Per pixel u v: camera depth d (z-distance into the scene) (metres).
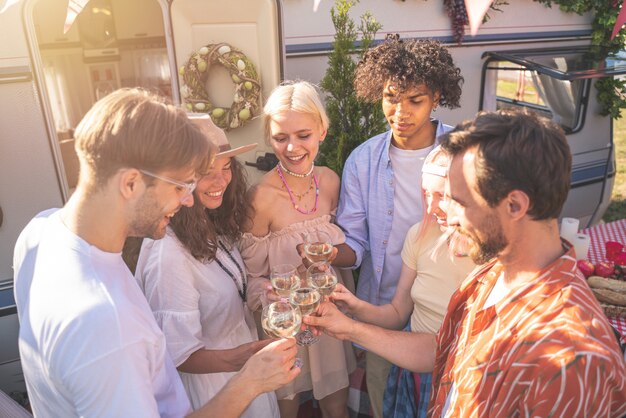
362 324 1.95
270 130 2.40
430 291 2.01
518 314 1.16
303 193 2.53
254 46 3.62
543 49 5.29
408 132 2.55
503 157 1.08
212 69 3.76
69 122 6.16
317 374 2.51
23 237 1.35
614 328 2.67
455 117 5.12
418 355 1.87
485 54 5.00
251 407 2.22
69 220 1.20
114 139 1.10
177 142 1.14
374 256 2.74
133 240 2.13
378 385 2.47
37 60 3.05
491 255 1.22
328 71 3.64
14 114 3.05
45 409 1.20
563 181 1.09
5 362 3.45
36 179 3.21
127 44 6.34
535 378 1.03
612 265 3.02
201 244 1.89
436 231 2.01
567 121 5.68
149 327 1.22
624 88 5.51
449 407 1.34
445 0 4.64
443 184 1.83
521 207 1.11
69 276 1.14
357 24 4.28
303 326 1.98
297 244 2.48
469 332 1.34
